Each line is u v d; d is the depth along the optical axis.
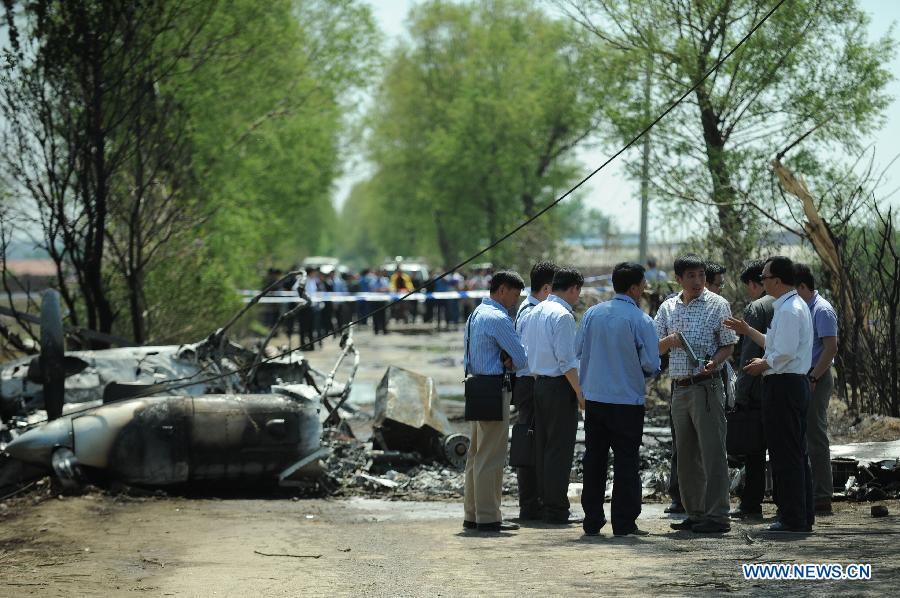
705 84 67.44
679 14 68.75
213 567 24.80
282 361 46.00
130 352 43.81
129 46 60.53
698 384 28.23
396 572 23.50
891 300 44.28
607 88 71.25
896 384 44.25
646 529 29.62
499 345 29.73
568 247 116.12
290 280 46.03
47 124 57.47
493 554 25.53
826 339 30.75
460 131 190.75
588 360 28.39
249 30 80.50
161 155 64.88
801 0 65.88
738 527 28.78
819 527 28.16
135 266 67.62
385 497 38.16
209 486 38.22
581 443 42.50
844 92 66.00
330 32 116.50
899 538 25.05
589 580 21.34
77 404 40.53
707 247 57.66
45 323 38.22
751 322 30.31
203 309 73.19
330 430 46.62
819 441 31.48
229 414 37.09
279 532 30.23
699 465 29.05
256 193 101.44
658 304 58.31
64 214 58.47
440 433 43.59
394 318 169.38
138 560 25.91
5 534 29.73
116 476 36.19
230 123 89.69
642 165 68.62
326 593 21.38
